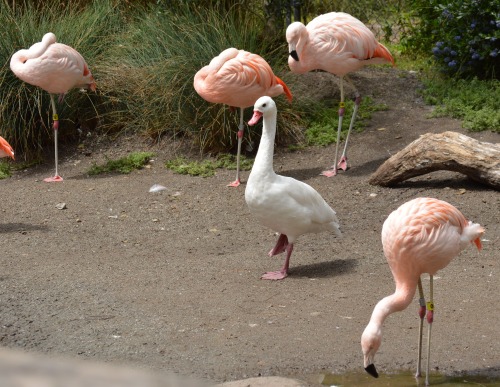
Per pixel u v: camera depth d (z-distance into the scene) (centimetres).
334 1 1416
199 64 1165
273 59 1247
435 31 1350
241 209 962
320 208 730
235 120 1138
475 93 1225
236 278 732
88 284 716
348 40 1004
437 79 1319
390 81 1338
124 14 1380
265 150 714
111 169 1139
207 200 998
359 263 765
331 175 1058
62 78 1057
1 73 1177
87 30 1288
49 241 856
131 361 559
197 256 807
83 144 1234
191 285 714
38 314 648
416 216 530
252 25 1327
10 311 653
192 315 643
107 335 606
